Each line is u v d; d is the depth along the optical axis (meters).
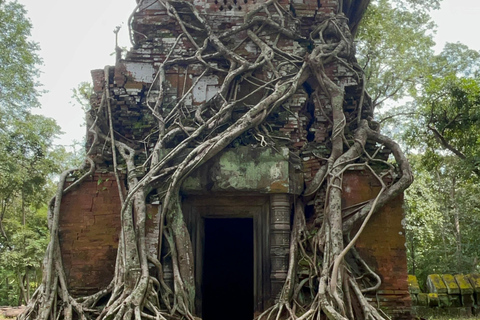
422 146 18.42
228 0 9.49
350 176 7.88
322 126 8.63
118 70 8.88
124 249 7.00
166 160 7.65
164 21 9.39
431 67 22.97
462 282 11.54
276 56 8.94
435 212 20.09
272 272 7.61
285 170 7.77
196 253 8.09
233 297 12.26
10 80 20.36
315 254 7.41
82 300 7.26
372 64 22.19
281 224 7.74
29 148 21.52
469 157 15.85
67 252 7.74
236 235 12.45
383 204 7.69
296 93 8.70
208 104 8.59
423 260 22.47
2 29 20.30
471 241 21.20
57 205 7.82
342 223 7.60
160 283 7.05
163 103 8.75
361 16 13.20
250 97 8.73
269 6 9.38
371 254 7.58
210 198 8.15
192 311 7.12
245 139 8.09
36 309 7.29
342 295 6.55
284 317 7.04
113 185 8.00
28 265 23.39
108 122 8.80
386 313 7.29
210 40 9.00
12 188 22.11
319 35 9.31
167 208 7.39
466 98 15.41
